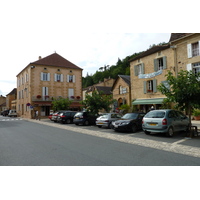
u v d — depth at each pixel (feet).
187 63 55.72
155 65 65.62
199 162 16.89
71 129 44.62
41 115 99.04
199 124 44.73
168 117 30.48
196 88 28.30
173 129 31.12
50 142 27.25
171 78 31.14
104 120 44.11
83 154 19.95
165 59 61.98
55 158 18.47
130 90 84.33
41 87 101.04
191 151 20.75
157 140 27.76
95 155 19.52
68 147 23.59
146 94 68.90
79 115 53.16
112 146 24.07
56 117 66.95
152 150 21.61
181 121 33.19
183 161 17.22
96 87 137.69
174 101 31.12
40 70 101.40
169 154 19.72
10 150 22.07
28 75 102.37
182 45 57.31
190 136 29.53
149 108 69.36
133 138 29.71
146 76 69.00
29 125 57.06
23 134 36.19
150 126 31.45
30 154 20.10
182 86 29.68
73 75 113.19
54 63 107.65
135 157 18.70
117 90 92.48
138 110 70.38
